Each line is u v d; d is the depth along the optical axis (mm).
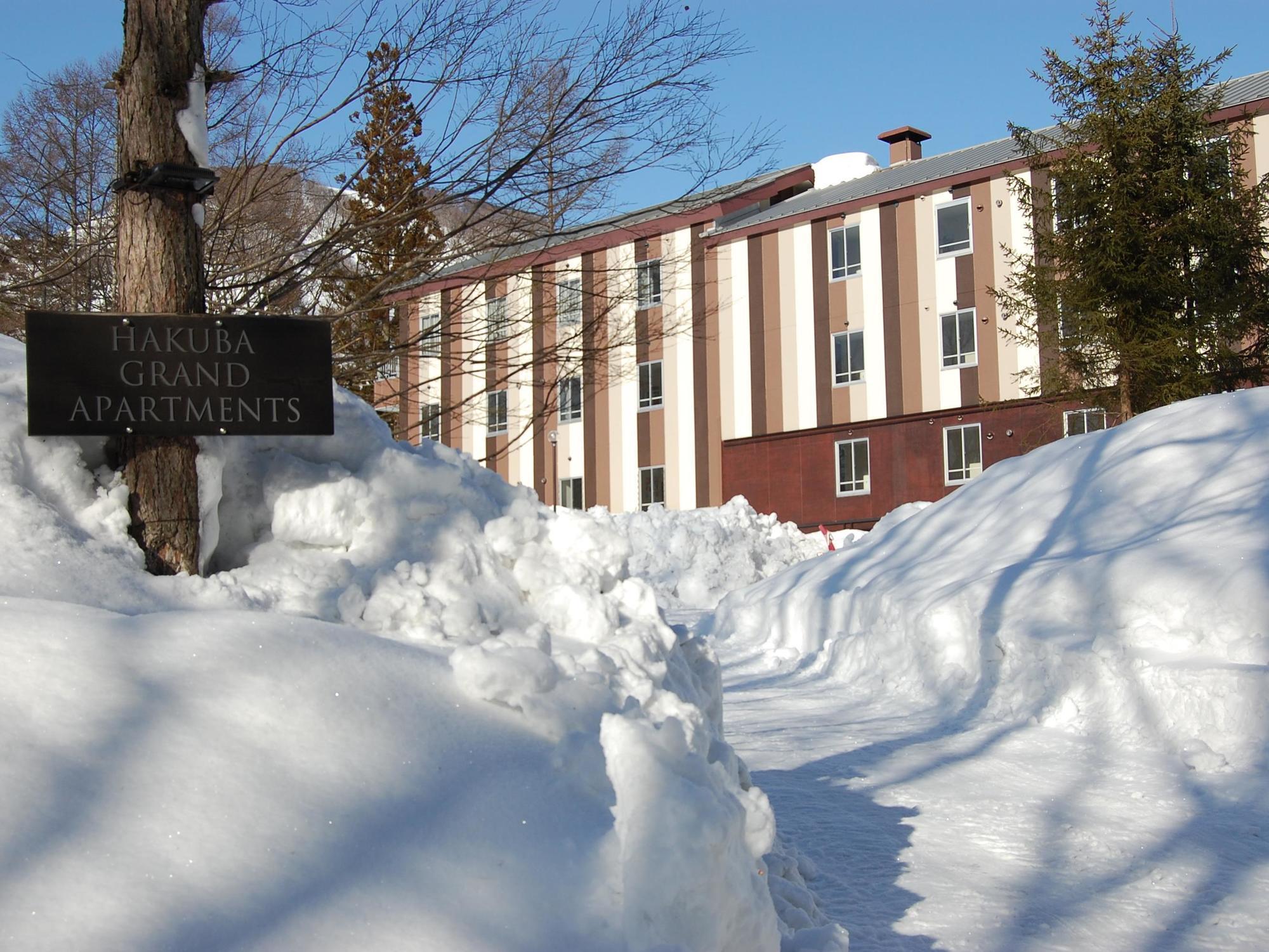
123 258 4102
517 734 3131
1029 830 5223
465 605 3898
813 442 29344
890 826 5293
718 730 4535
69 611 3078
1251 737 6188
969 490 11516
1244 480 8438
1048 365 23078
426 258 8336
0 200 10445
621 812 2742
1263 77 25766
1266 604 6840
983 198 26969
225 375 3963
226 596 3686
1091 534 8891
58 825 2336
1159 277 20172
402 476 4453
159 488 3898
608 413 32688
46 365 3768
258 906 2281
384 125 8297
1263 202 20500
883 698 8883
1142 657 6957
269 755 2711
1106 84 20859
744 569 20469
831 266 29219
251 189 9211
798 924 3500
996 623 8156
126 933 2133
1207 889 4453
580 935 2504
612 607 4172
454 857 2594
